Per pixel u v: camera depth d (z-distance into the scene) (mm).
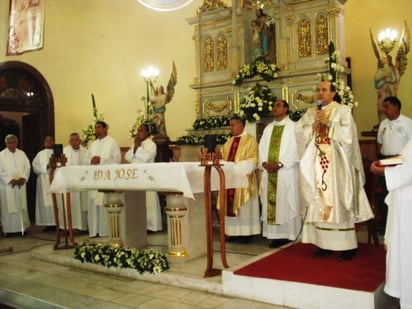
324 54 7582
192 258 5211
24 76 9633
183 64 11016
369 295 3525
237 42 8367
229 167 5309
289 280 3900
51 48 9961
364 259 4562
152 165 4715
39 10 6953
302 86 7711
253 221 6168
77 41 10414
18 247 6891
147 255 4914
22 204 8172
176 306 3986
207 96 8828
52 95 9938
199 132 8617
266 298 4023
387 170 3354
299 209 5789
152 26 11367
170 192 5031
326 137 4488
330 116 4520
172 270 4793
